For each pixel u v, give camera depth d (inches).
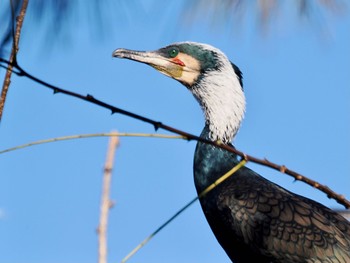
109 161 152.7
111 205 151.3
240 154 208.2
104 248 146.6
